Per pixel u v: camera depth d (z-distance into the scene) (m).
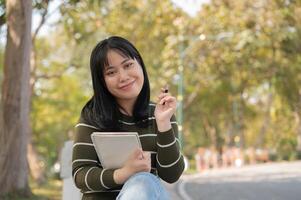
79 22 22.73
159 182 3.18
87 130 3.48
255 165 41.00
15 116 12.80
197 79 35.56
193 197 16.55
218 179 24.94
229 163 41.66
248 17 29.81
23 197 12.79
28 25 12.82
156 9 30.67
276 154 53.34
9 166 12.77
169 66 33.19
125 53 3.53
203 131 58.41
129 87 3.51
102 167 3.42
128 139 3.27
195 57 33.72
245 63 33.31
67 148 6.91
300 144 52.78
